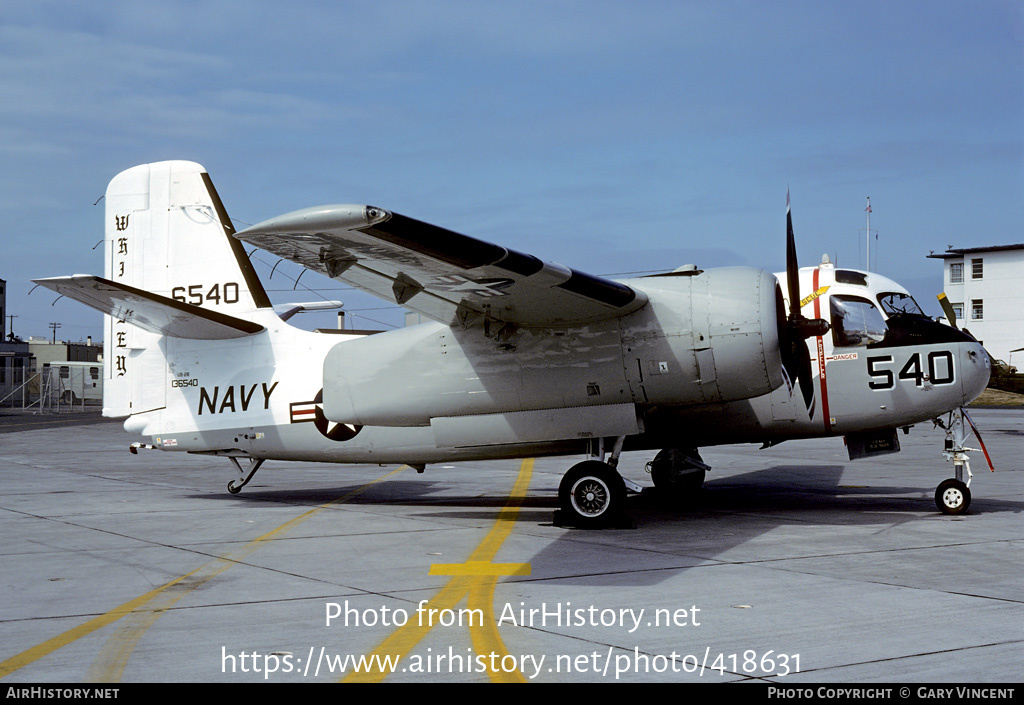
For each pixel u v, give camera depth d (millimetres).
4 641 6086
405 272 9180
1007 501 13273
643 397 10750
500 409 11180
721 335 10422
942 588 7488
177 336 13359
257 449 13250
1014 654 5637
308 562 8820
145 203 13805
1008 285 60188
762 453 23016
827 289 12094
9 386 69500
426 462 12859
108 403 13789
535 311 10461
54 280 10469
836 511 12383
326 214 7504
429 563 8742
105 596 7383
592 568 8422
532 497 14617
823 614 6645
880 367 11820
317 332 13180
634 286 10836
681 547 9547
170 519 11922
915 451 22812
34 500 14102
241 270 13375
